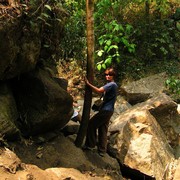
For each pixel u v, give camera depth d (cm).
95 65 857
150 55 880
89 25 500
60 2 521
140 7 948
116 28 805
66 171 449
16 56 438
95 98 759
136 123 617
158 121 675
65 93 510
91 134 545
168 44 906
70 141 539
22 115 488
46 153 474
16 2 425
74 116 614
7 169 390
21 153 453
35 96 493
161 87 798
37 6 447
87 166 496
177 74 856
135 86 799
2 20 400
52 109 495
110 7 878
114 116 720
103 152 550
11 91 489
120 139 580
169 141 673
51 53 528
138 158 559
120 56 871
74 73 834
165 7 940
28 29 440
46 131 520
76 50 868
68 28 851
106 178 499
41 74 507
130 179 565
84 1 861
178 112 711
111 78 539
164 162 583
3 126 426
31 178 397
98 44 865
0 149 416
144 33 902
